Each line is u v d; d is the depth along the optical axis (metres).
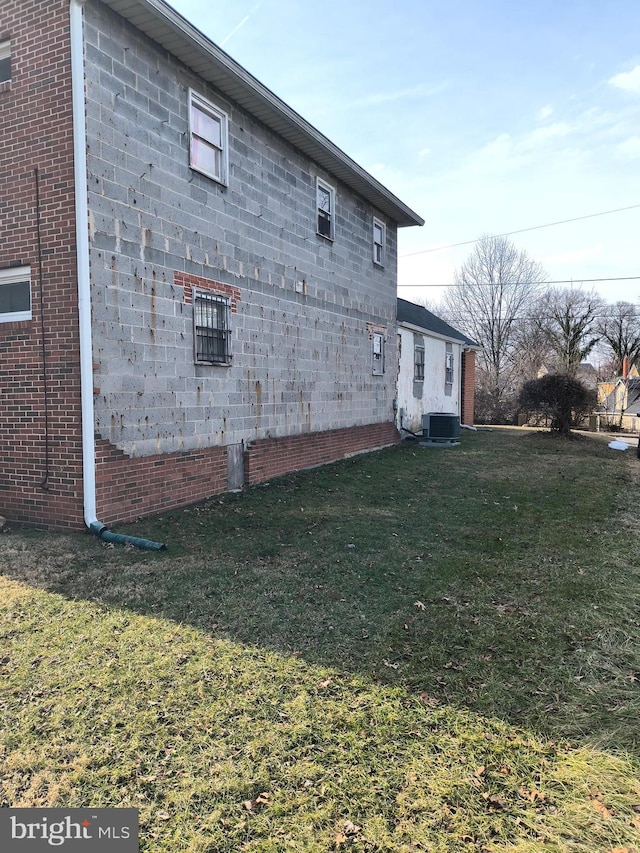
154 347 6.45
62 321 5.54
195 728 2.56
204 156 7.38
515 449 14.38
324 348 10.84
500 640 3.52
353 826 2.03
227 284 7.80
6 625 3.57
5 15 5.64
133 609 3.86
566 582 4.55
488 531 6.14
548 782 2.27
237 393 8.10
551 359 36.66
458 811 2.11
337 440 11.45
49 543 5.26
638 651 3.40
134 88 6.08
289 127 8.78
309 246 10.16
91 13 5.52
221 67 6.94
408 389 16.22
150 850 1.91
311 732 2.55
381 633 3.58
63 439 5.62
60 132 5.43
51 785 2.20
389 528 6.20
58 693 2.82
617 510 7.34
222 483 7.76
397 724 2.62
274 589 4.31
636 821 2.07
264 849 1.92
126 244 6.00
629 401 34.62
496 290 37.38
